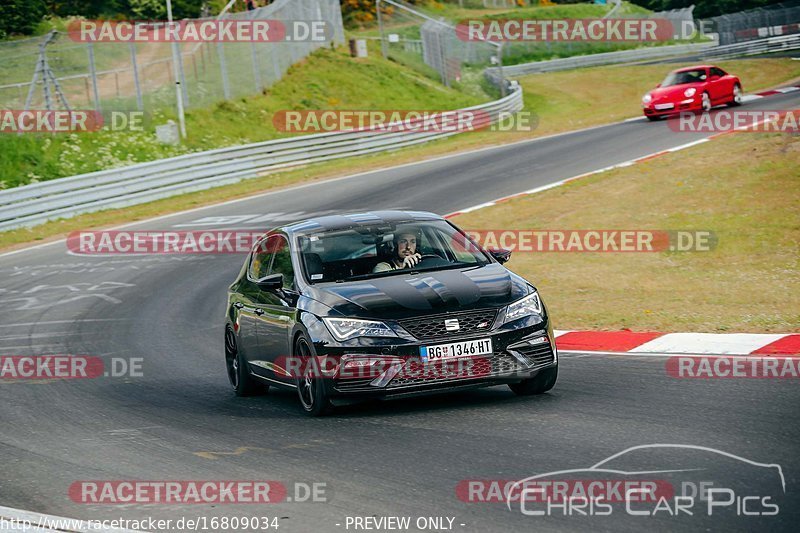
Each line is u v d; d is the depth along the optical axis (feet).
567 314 141.90
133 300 184.75
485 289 92.07
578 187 249.75
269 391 117.19
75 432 95.61
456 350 87.40
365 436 82.84
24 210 278.67
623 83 583.58
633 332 125.18
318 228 106.01
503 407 89.56
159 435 91.30
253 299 108.37
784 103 359.05
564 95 563.48
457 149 370.94
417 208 253.24
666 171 247.50
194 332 155.63
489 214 233.55
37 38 377.71
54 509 68.49
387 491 66.13
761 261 164.35
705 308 136.26
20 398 116.26
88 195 296.51
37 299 190.49
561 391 94.99
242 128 417.28
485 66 622.54
